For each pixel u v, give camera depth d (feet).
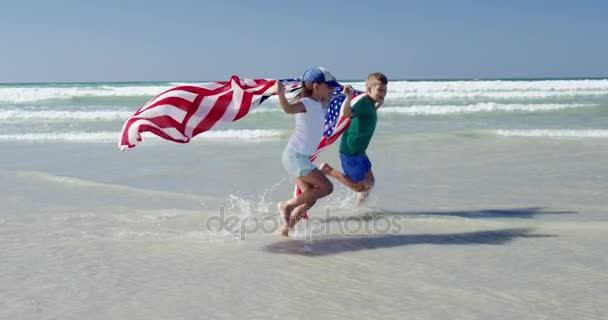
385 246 16.02
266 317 11.13
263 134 43.14
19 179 25.66
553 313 11.29
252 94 17.52
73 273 13.66
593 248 15.65
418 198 22.03
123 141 16.75
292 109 15.53
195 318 11.07
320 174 16.43
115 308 11.55
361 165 19.39
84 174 27.04
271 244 16.22
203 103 17.31
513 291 12.48
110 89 111.65
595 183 24.70
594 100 86.53
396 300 11.98
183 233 17.30
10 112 59.47
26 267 14.07
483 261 14.61
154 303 11.83
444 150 34.55
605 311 11.38
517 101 84.64
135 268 14.06
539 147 35.50
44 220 18.71
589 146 35.78
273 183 25.12
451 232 17.42
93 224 18.26
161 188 23.89
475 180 25.53
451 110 65.41
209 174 27.20
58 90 102.99
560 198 21.90
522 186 24.17
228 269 14.03
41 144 38.14
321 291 12.55
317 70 16.05
